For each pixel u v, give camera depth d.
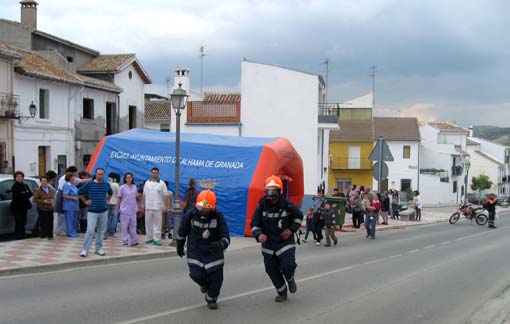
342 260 13.71
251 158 18.91
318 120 31.84
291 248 8.23
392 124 60.75
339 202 22.67
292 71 30.86
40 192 13.91
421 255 15.36
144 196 14.58
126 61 35.47
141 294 8.75
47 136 27.86
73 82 29.25
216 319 7.31
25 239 14.13
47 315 7.29
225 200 18.39
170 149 19.70
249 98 31.22
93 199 11.93
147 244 14.42
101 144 20.47
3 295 8.47
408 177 59.19
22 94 25.95
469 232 24.89
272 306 8.17
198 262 7.74
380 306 8.41
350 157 58.38
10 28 31.59
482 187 80.19
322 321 7.38
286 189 21.66
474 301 9.00
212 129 31.48
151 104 48.66
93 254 12.28
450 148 66.50
